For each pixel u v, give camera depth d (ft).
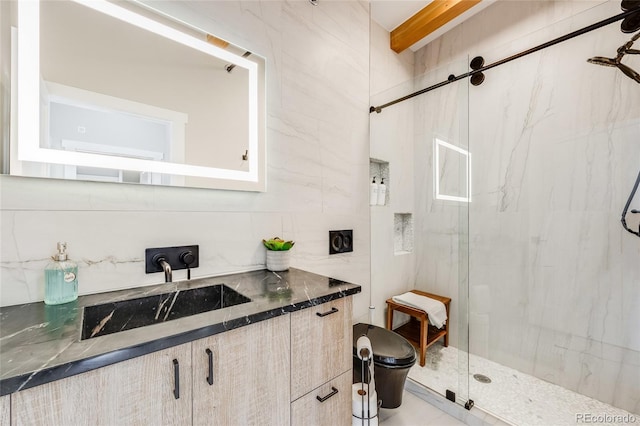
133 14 3.26
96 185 2.99
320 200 5.21
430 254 7.28
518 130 6.07
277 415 2.66
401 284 7.20
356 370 4.63
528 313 5.96
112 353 1.75
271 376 2.62
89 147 2.95
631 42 4.66
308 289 3.28
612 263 5.02
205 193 3.75
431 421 4.89
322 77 5.27
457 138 6.78
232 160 3.98
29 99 2.66
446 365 6.19
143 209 3.27
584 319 5.31
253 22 4.22
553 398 5.24
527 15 6.01
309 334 2.94
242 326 2.38
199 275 3.67
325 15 5.34
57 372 1.57
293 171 4.75
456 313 6.76
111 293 3.00
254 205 4.23
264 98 4.32
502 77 6.29
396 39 7.00
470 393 5.38
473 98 6.70
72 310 2.48
